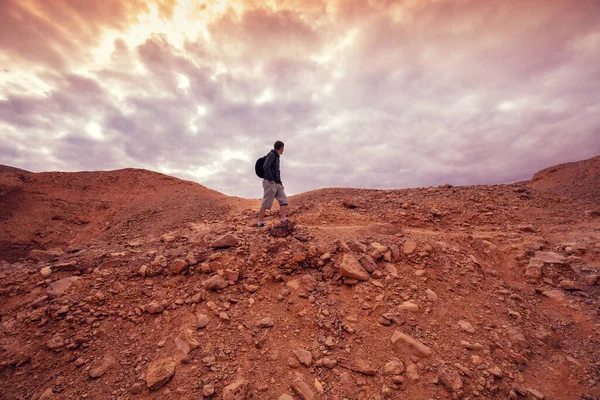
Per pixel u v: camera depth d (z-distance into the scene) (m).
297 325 3.94
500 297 4.37
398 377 3.07
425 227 7.29
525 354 3.41
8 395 3.23
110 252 6.03
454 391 2.87
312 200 10.58
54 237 9.07
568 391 2.94
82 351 3.71
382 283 4.47
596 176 14.82
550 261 5.28
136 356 3.61
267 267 4.92
